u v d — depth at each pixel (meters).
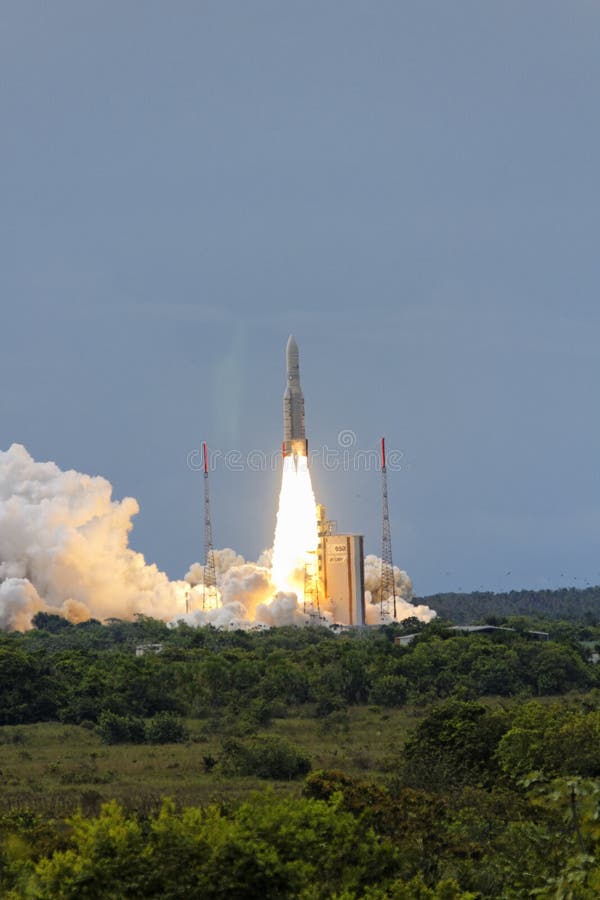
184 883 195.62
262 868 197.50
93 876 195.50
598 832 198.75
